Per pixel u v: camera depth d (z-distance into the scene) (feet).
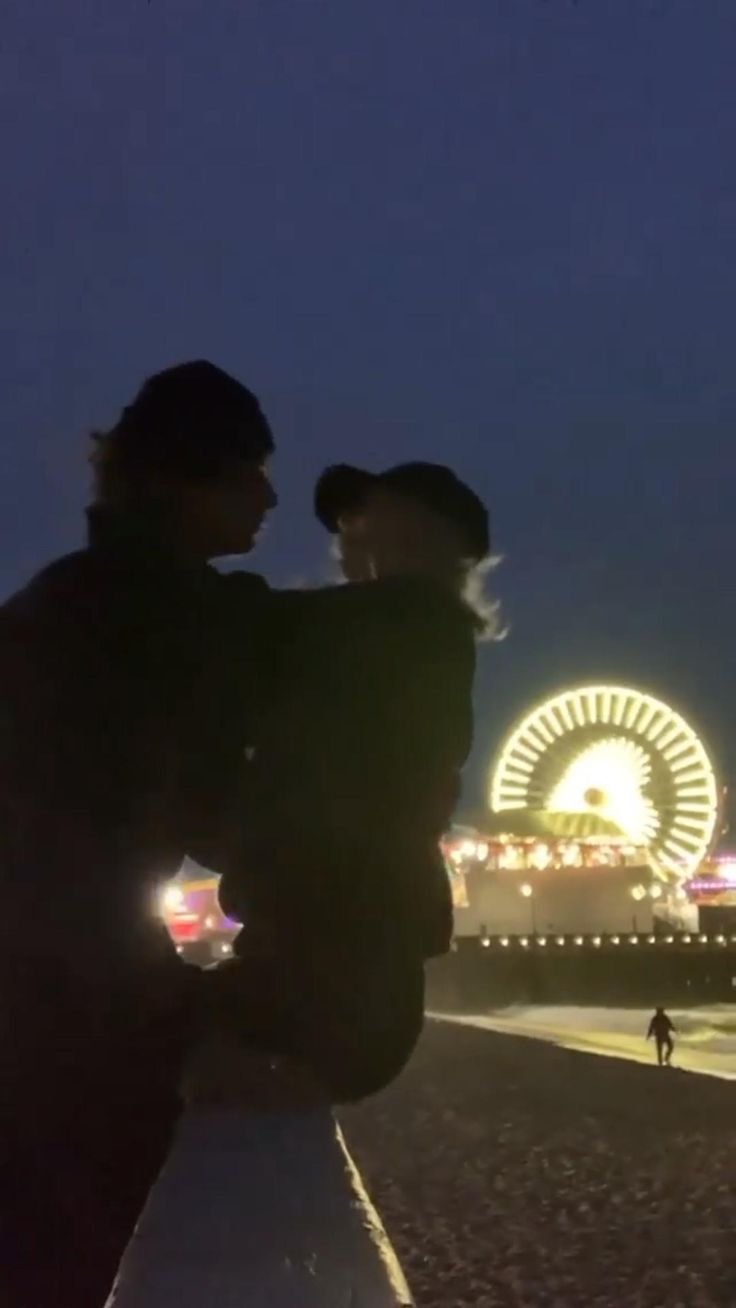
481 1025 204.03
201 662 9.41
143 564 9.55
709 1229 45.50
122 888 9.04
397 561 10.93
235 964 8.81
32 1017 8.93
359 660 9.07
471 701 9.77
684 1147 66.18
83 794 9.05
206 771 9.50
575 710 367.25
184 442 9.98
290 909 8.60
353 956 8.63
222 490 10.11
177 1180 8.68
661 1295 36.68
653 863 354.54
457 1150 64.49
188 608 9.50
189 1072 8.95
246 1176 8.66
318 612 9.45
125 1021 8.90
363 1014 8.66
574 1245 43.14
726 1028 238.89
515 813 353.92
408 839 8.91
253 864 8.68
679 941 320.29
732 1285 37.68
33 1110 8.96
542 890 340.59
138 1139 9.09
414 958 8.90
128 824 9.11
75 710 9.12
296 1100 8.89
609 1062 118.93
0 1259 9.07
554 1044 143.54
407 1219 47.42
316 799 8.71
